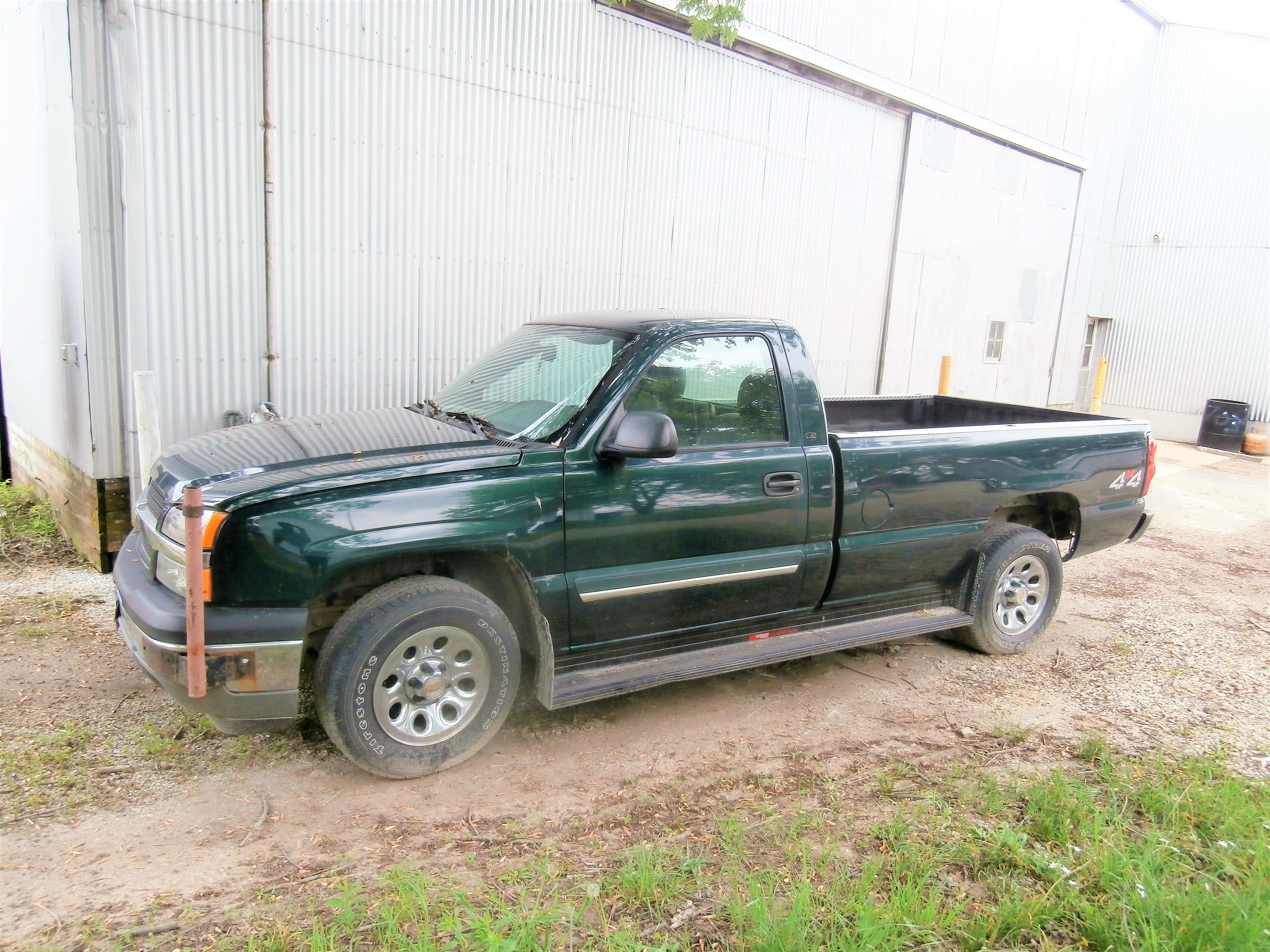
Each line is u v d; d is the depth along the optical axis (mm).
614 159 8297
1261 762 4129
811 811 3475
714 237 9414
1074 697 4887
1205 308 17594
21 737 3689
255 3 5941
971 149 12734
